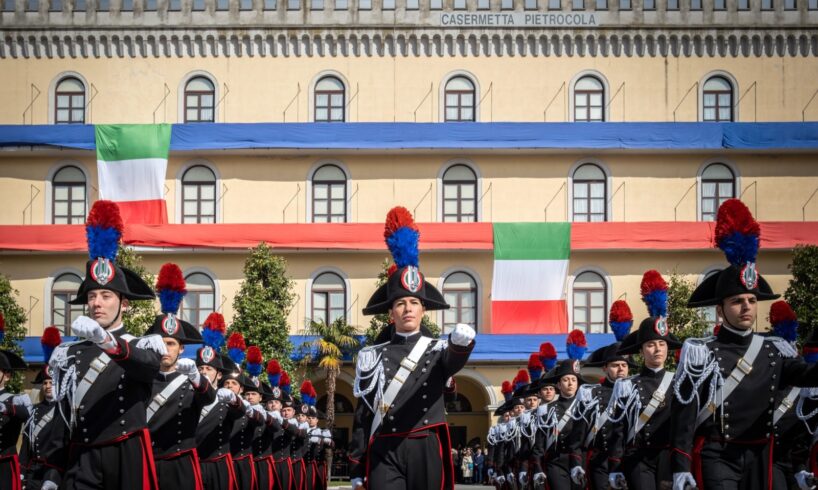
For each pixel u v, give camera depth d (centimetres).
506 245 4916
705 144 4944
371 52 5119
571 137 4953
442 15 5097
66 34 5088
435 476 1117
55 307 5016
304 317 4997
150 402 1436
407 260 1155
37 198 5047
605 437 1709
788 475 1242
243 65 5112
